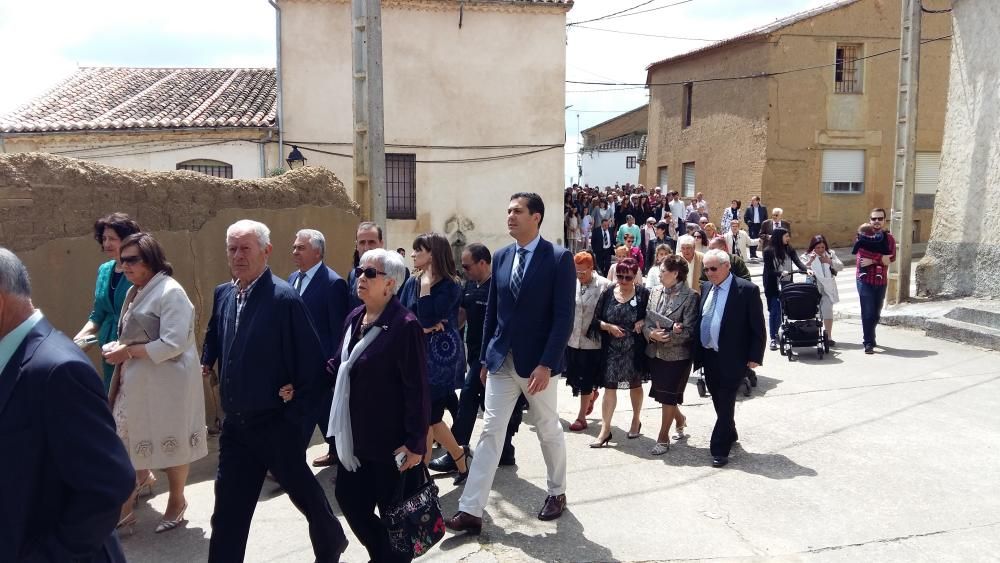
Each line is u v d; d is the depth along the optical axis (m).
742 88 24.30
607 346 6.45
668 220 20.92
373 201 8.61
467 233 18.62
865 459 5.99
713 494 5.34
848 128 23.45
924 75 23.22
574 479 5.68
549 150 18.78
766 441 6.50
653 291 6.38
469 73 18.39
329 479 5.64
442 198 18.55
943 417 7.04
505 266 4.79
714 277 5.91
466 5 18.11
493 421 4.70
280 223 7.38
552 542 4.59
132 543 4.53
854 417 7.11
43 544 2.23
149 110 18.00
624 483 5.57
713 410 7.55
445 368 5.34
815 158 23.38
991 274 11.48
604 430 6.50
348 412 3.74
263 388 3.82
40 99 19.00
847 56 23.52
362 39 8.52
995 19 11.40
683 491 5.40
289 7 17.41
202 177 6.60
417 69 18.23
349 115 17.69
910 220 12.71
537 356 4.61
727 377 5.88
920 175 23.53
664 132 30.05
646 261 20.25
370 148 8.57
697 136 27.30
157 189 6.16
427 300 5.36
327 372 4.05
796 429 6.80
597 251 19.95
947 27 23.14
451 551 4.47
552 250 4.67
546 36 18.58
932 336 10.89
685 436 6.70
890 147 23.59
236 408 3.83
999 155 11.31
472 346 6.32
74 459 2.20
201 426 4.78
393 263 3.73
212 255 6.64
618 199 23.28
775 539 4.61
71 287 5.47
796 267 11.30
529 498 5.29
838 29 23.06
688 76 27.88
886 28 23.17
